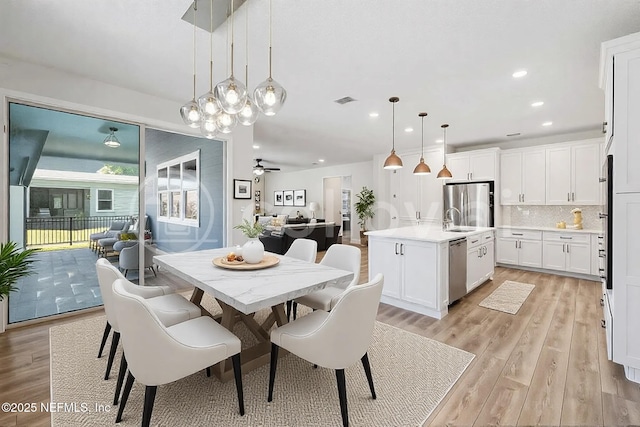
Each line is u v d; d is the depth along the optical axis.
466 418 1.65
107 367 1.96
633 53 1.86
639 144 1.84
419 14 1.97
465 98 3.46
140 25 2.14
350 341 1.52
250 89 3.23
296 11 1.96
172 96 3.54
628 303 1.91
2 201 2.65
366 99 3.53
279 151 6.96
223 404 1.74
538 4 1.86
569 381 1.98
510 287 4.17
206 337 1.63
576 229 4.79
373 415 1.67
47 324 2.83
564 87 3.12
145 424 1.42
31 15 2.02
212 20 2.07
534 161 5.15
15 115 2.76
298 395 1.83
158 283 4.38
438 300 3.06
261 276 1.99
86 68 2.82
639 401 1.77
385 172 7.23
